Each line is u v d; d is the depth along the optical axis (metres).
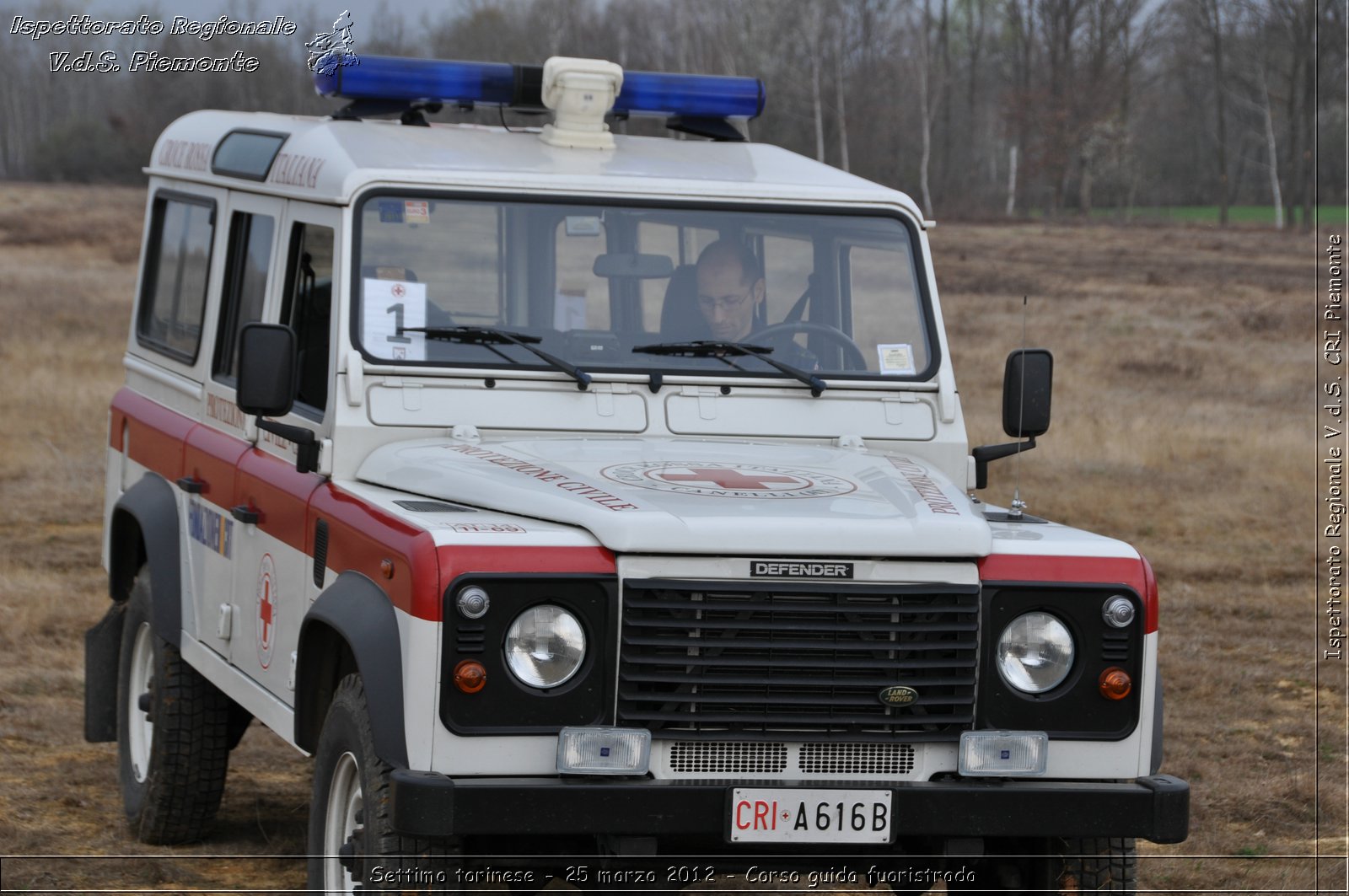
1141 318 47.22
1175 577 18.94
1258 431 28.33
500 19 88.12
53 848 9.62
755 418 8.11
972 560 6.66
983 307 49.75
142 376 11.13
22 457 23.62
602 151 9.12
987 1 122.31
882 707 6.52
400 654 6.37
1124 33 115.06
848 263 8.58
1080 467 25.14
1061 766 6.73
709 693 6.40
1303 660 15.41
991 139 118.25
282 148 9.09
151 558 9.77
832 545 6.48
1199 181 120.38
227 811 10.62
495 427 7.84
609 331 8.23
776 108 103.31
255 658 8.33
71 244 59.31
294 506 7.82
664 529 6.37
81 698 13.11
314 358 8.21
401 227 8.00
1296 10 96.88
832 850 6.57
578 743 6.27
